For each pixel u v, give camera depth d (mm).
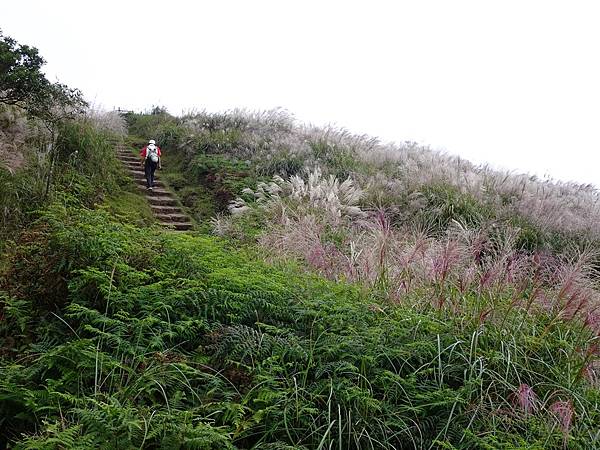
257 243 8266
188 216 11070
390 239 6379
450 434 3490
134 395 3285
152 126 18484
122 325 3885
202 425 2867
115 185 11055
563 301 5168
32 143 9273
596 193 13945
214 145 14648
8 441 3070
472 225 9273
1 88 8797
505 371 4160
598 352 4508
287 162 13109
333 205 9445
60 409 2979
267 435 3260
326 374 3809
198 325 4023
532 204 10586
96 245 4570
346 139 16234
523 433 3629
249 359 3852
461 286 5023
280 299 4605
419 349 4105
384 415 3525
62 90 9867
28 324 4086
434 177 11609
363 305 4750
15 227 6809
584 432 3650
